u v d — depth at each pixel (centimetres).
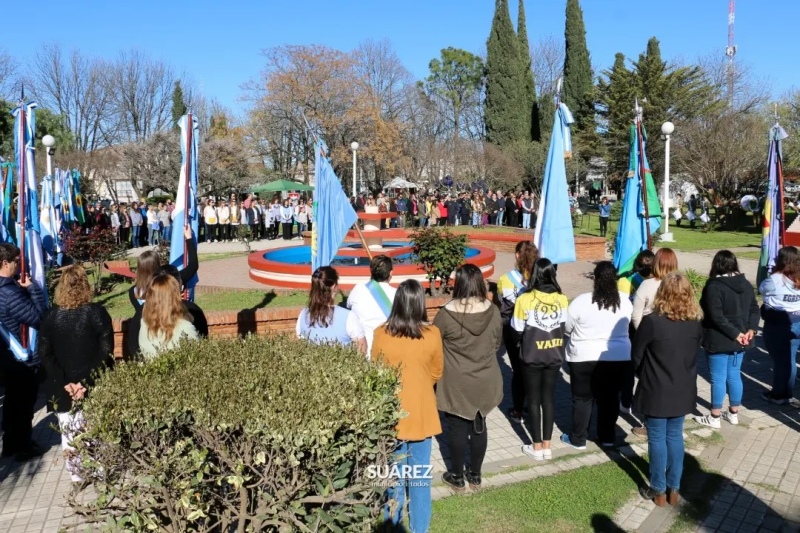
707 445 545
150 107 4944
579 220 3212
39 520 432
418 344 399
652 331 430
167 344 416
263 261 1344
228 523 297
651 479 441
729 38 5738
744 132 2886
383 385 323
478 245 2069
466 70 6125
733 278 562
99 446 282
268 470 286
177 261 603
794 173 3400
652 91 4075
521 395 606
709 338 573
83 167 4044
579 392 529
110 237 1302
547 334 494
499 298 591
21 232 623
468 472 476
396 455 351
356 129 4012
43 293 590
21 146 638
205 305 1066
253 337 378
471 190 3988
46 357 456
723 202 2908
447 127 5828
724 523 419
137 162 3738
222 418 273
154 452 279
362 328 471
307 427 272
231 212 2448
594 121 4716
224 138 3988
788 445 544
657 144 4050
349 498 312
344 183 4581
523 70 5316
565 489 462
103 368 464
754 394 682
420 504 402
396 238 1406
